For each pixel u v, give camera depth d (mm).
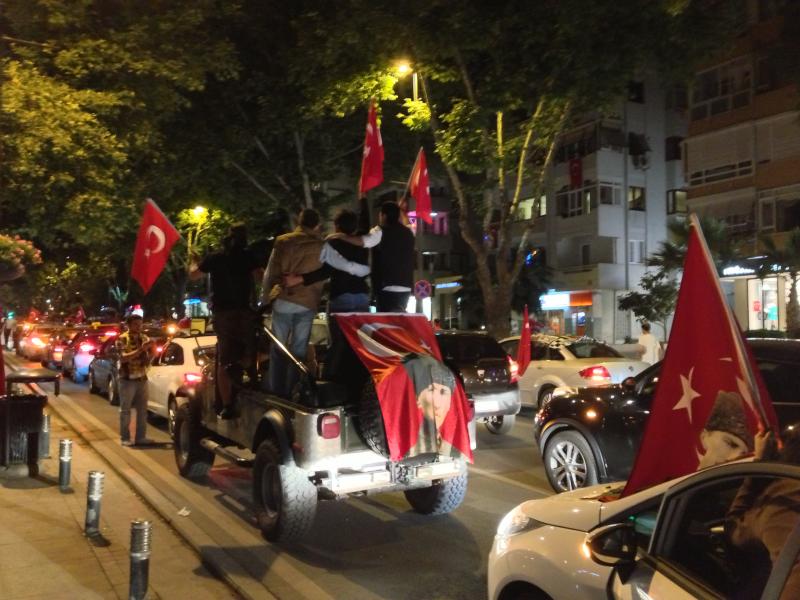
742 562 2803
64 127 11625
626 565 3012
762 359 6391
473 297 40438
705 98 30703
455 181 19422
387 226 7281
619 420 7441
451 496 7328
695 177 31203
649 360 17016
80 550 6242
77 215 12414
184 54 13789
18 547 6277
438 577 5887
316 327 11164
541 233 42031
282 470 6387
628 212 39250
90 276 47406
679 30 15438
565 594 3264
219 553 6250
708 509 3027
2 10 11992
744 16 16938
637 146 39312
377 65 17078
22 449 8953
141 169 20812
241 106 22781
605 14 14836
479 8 15594
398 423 6113
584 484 7742
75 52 12328
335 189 30688
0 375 9617
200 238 30797
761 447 3246
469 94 17281
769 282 27234
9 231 13992
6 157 11219
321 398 6449
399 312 6980
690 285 3684
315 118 21672
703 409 3619
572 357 13750
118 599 5219
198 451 8977
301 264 6984
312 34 17688
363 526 7254
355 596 5504
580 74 15719
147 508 7742
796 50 14211
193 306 50031
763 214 28406
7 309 56531
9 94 10992
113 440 12023
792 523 2672
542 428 8328
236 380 7676
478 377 11469
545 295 40500
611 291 39000
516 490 8664
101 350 17906
